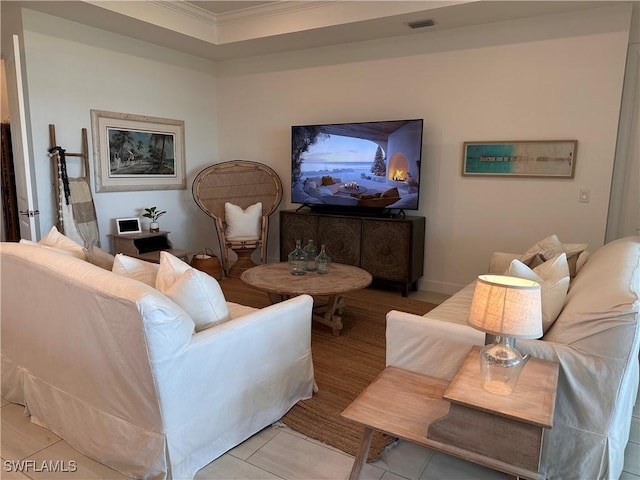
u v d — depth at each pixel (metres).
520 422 1.40
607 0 3.45
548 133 3.96
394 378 1.96
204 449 1.88
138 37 4.70
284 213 5.11
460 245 4.51
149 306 1.59
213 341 1.85
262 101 5.55
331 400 2.49
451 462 1.98
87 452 1.97
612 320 1.64
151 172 5.12
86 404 1.93
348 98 4.94
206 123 5.80
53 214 4.20
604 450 1.69
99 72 4.48
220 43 4.95
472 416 1.47
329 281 3.26
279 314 2.19
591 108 3.76
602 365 1.67
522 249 4.20
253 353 2.06
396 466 1.95
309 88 5.18
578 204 3.91
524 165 4.08
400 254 4.40
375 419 1.65
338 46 4.91
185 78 5.43
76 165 4.37
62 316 1.91
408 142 4.38
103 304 1.70
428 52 4.41
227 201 5.42
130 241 4.56
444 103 4.40
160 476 1.74
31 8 3.85
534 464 1.40
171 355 1.67
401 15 3.88
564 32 3.79
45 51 4.02
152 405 1.69
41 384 2.15
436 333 2.00
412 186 4.42
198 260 4.99
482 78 4.18
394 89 4.65
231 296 4.43
